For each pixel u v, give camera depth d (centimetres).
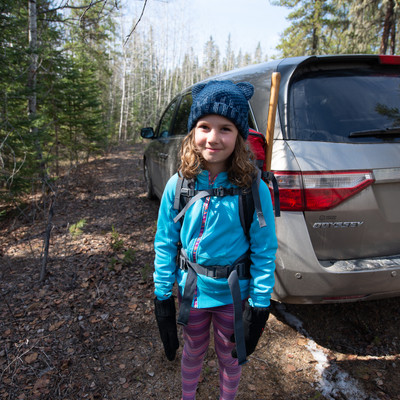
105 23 923
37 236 422
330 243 181
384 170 178
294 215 177
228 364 149
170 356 134
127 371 195
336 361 201
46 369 196
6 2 546
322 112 193
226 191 120
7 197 500
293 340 219
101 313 251
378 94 204
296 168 176
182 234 129
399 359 201
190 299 128
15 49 606
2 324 237
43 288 287
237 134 117
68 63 835
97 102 959
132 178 813
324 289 179
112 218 491
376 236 186
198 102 113
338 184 173
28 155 543
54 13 734
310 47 2233
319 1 2100
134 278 306
